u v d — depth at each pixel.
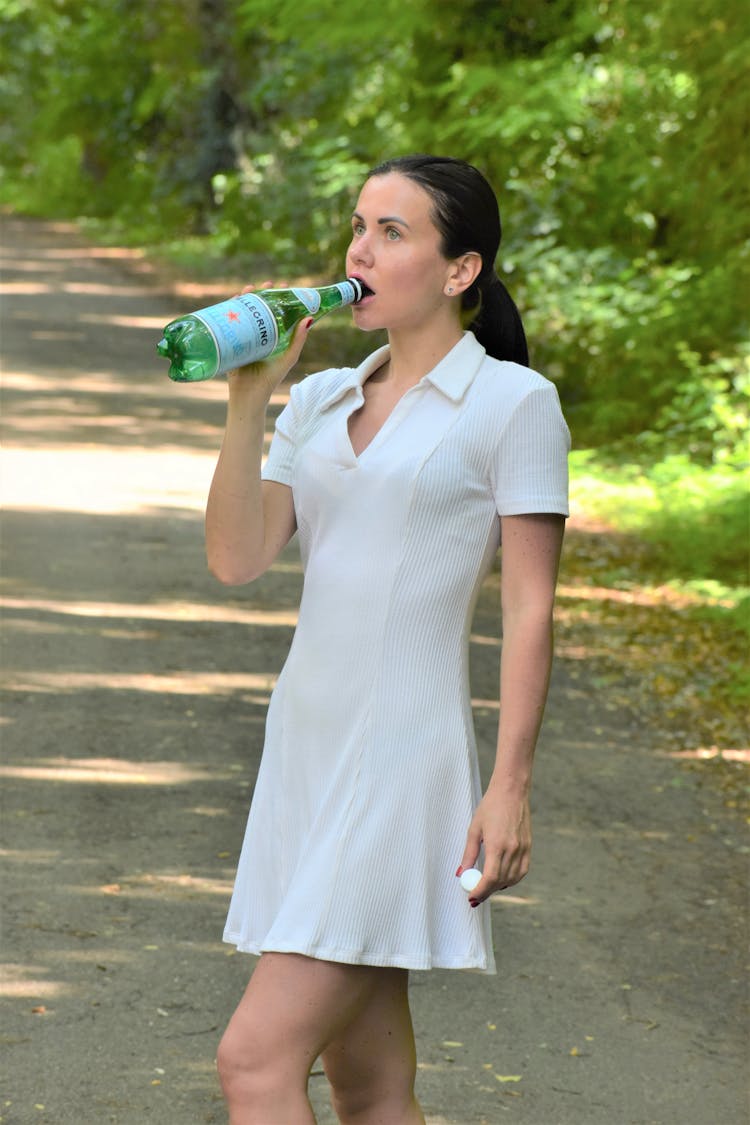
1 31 86.50
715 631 14.52
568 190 26.14
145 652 12.98
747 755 11.31
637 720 12.06
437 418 4.61
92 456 21.34
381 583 4.57
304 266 41.50
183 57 60.09
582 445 23.06
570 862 9.33
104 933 8.00
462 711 4.66
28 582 14.94
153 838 9.24
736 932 8.49
